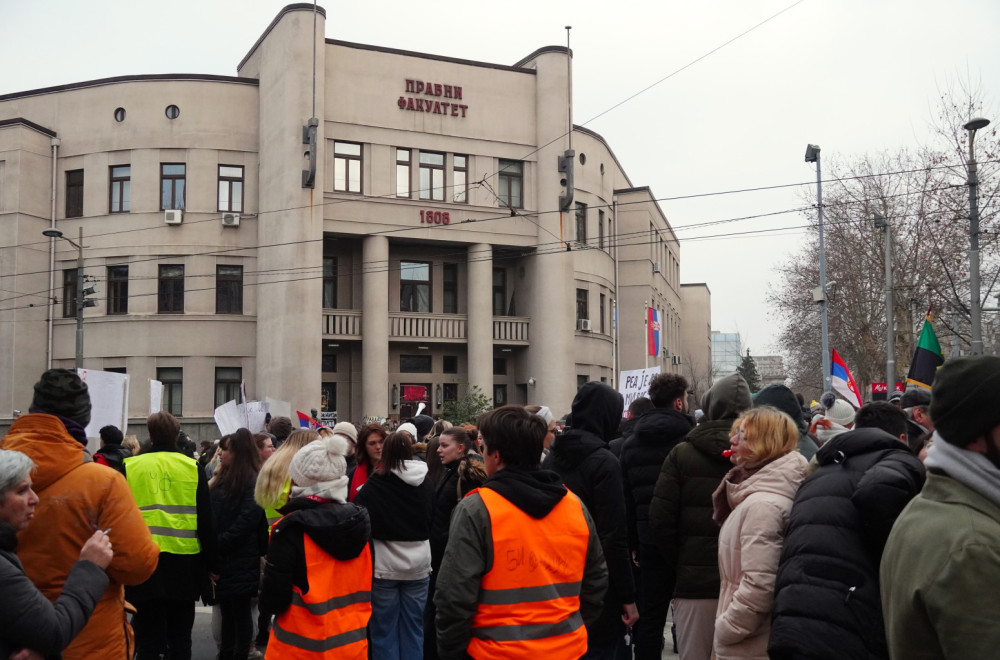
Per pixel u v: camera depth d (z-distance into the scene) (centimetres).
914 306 3284
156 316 3191
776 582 356
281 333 3041
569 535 385
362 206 3203
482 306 3366
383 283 3225
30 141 3266
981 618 224
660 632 590
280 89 3131
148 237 3225
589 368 3669
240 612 723
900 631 246
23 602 321
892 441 376
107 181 3278
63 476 412
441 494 659
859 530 344
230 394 3222
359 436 751
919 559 241
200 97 3269
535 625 367
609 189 3984
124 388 1014
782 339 4612
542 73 3512
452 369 3500
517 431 389
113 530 413
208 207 3244
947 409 250
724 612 402
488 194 3412
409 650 645
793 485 411
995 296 2652
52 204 3319
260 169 3269
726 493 443
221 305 3256
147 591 626
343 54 3238
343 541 467
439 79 3378
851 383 1670
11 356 3183
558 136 3472
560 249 3444
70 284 3316
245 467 727
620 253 4547
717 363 13962
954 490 247
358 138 3234
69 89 3344
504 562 369
